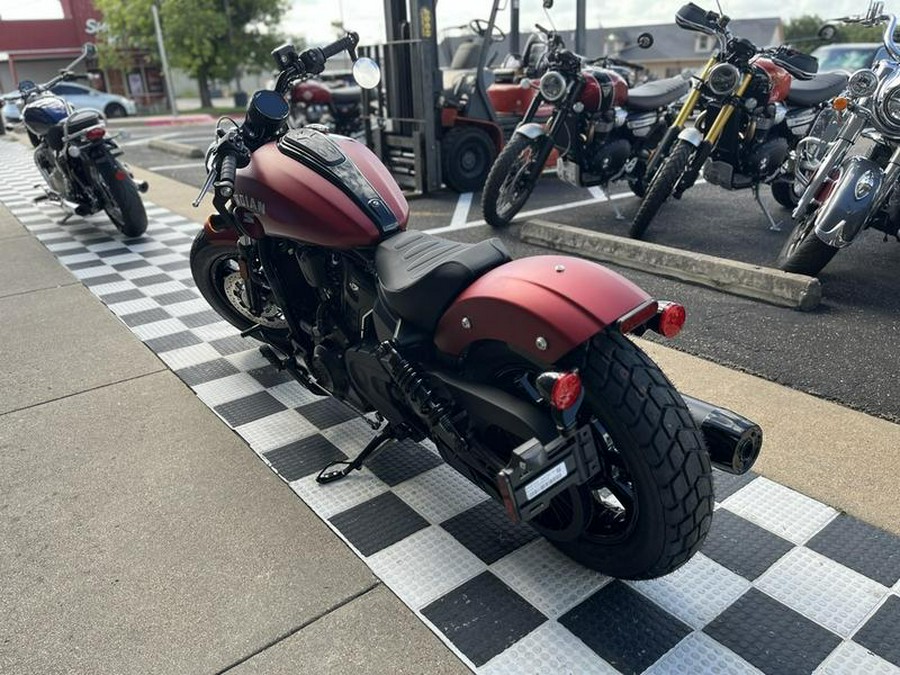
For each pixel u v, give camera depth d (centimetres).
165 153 1254
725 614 207
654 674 188
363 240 250
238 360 377
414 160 799
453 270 216
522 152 601
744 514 246
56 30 3269
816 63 580
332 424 313
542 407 207
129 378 359
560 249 549
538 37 752
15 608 213
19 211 743
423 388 219
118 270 534
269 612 210
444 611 209
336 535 242
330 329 274
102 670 192
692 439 189
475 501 260
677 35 4284
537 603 212
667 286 462
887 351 358
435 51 762
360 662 193
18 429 312
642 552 199
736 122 564
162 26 2945
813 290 410
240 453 292
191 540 241
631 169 668
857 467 268
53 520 252
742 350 363
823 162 441
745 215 656
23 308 457
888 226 466
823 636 198
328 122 1330
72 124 586
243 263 317
